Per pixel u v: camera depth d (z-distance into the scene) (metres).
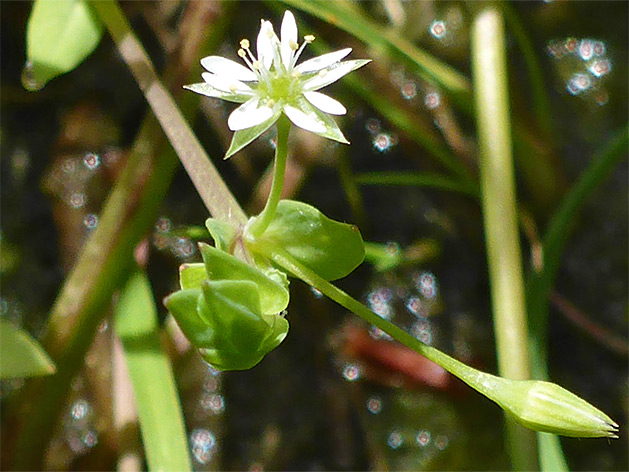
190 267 0.07
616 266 0.10
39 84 0.08
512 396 0.07
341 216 0.10
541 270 0.09
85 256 0.09
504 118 0.09
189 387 0.10
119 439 0.09
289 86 0.07
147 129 0.09
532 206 0.10
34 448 0.09
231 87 0.07
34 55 0.08
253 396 0.10
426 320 0.10
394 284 0.10
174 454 0.08
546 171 0.10
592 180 0.09
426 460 0.10
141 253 0.09
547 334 0.10
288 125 0.07
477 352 0.10
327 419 0.10
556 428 0.07
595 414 0.07
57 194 0.10
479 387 0.07
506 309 0.08
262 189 0.10
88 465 0.10
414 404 0.10
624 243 0.10
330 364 0.10
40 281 0.10
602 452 0.10
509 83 0.10
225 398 0.10
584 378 0.10
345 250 0.07
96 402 0.10
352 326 0.10
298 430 0.10
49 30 0.08
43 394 0.09
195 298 0.07
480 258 0.10
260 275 0.07
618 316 0.10
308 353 0.10
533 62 0.10
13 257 0.10
